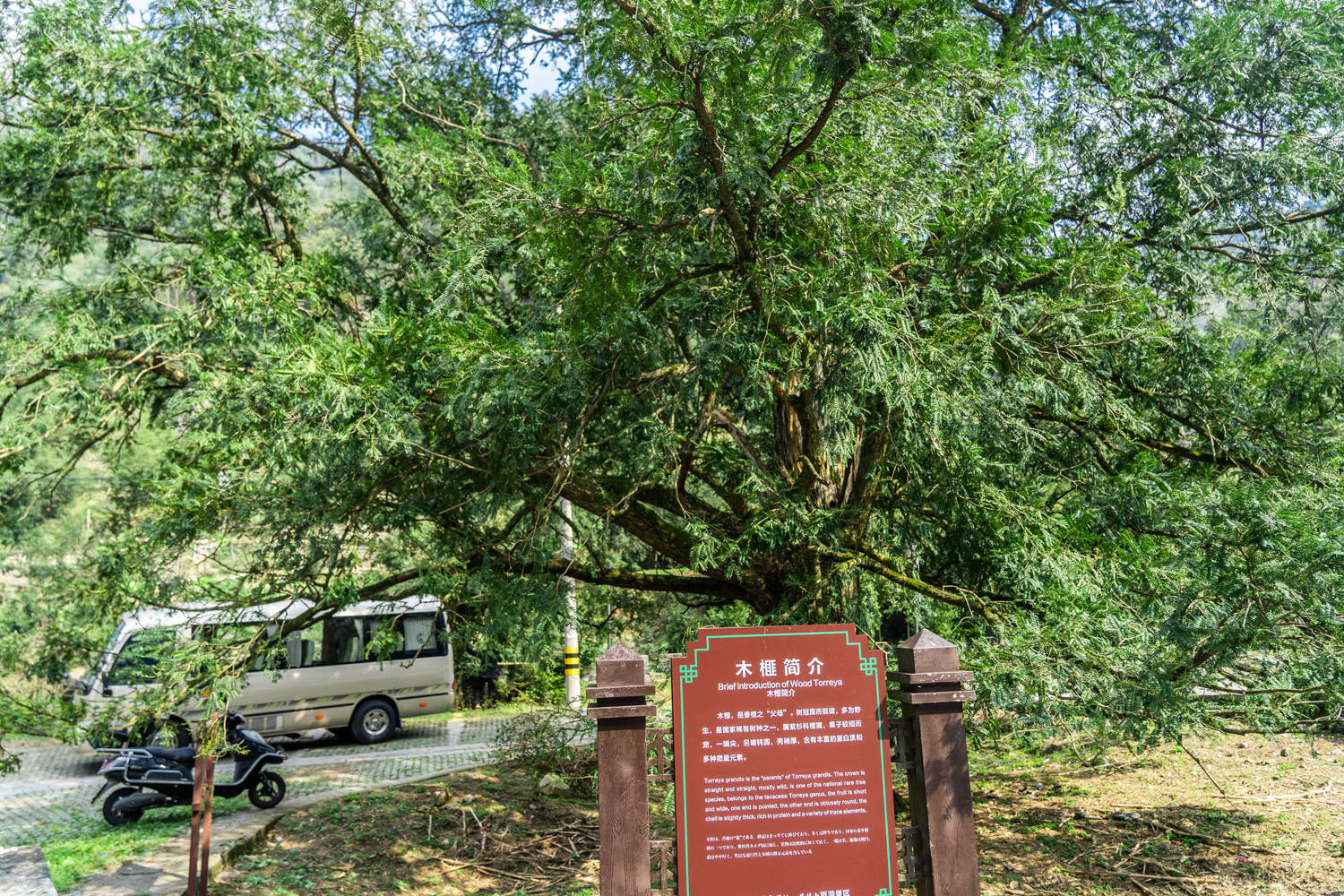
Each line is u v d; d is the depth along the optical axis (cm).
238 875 800
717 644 450
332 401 610
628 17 489
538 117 1133
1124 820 869
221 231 980
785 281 629
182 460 857
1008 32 864
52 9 862
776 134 617
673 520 1076
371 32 934
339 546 732
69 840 915
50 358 865
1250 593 521
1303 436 762
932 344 584
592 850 852
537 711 1193
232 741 1005
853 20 466
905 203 632
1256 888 678
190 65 881
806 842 443
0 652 784
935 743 466
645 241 649
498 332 687
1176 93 772
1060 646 617
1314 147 729
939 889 453
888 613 858
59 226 980
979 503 705
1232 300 829
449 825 941
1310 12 726
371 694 1612
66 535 1730
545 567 805
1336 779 974
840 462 791
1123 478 682
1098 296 654
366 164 1030
